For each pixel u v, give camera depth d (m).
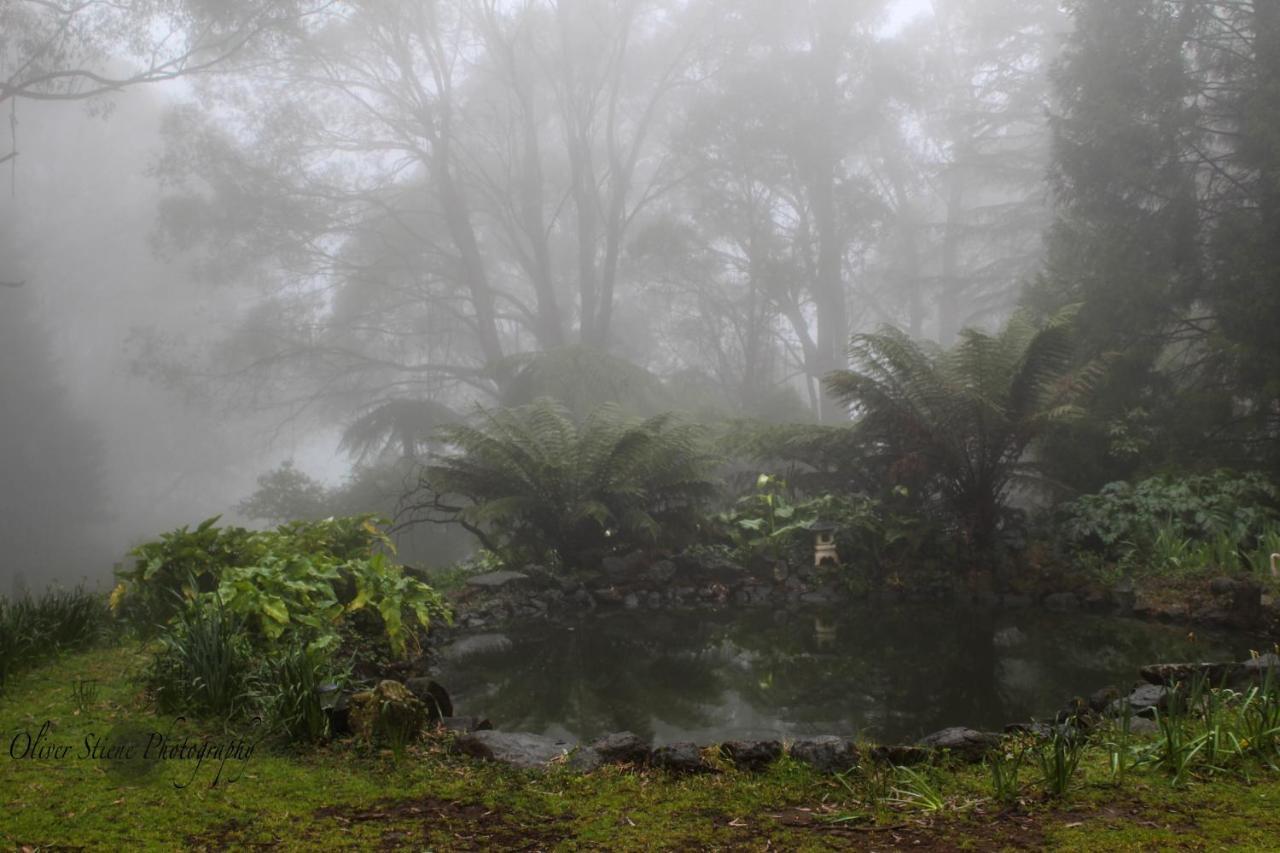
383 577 6.16
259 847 2.66
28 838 2.65
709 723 4.95
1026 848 2.61
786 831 2.82
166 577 6.09
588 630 8.09
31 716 3.97
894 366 10.75
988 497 10.70
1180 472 11.08
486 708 5.37
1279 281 11.17
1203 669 4.46
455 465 11.31
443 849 2.67
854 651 6.91
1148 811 2.88
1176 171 13.09
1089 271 13.34
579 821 2.92
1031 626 7.81
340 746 3.68
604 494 10.90
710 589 9.87
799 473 12.66
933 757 3.49
